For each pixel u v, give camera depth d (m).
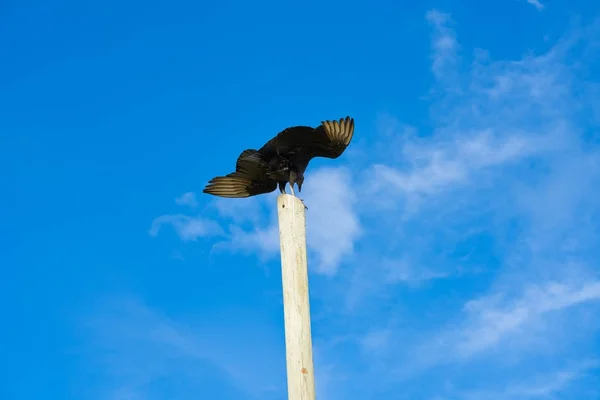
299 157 9.27
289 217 8.38
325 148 9.25
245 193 9.73
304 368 7.75
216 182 9.62
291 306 8.00
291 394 7.68
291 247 8.24
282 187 9.51
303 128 9.14
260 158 9.34
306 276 8.19
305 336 7.89
